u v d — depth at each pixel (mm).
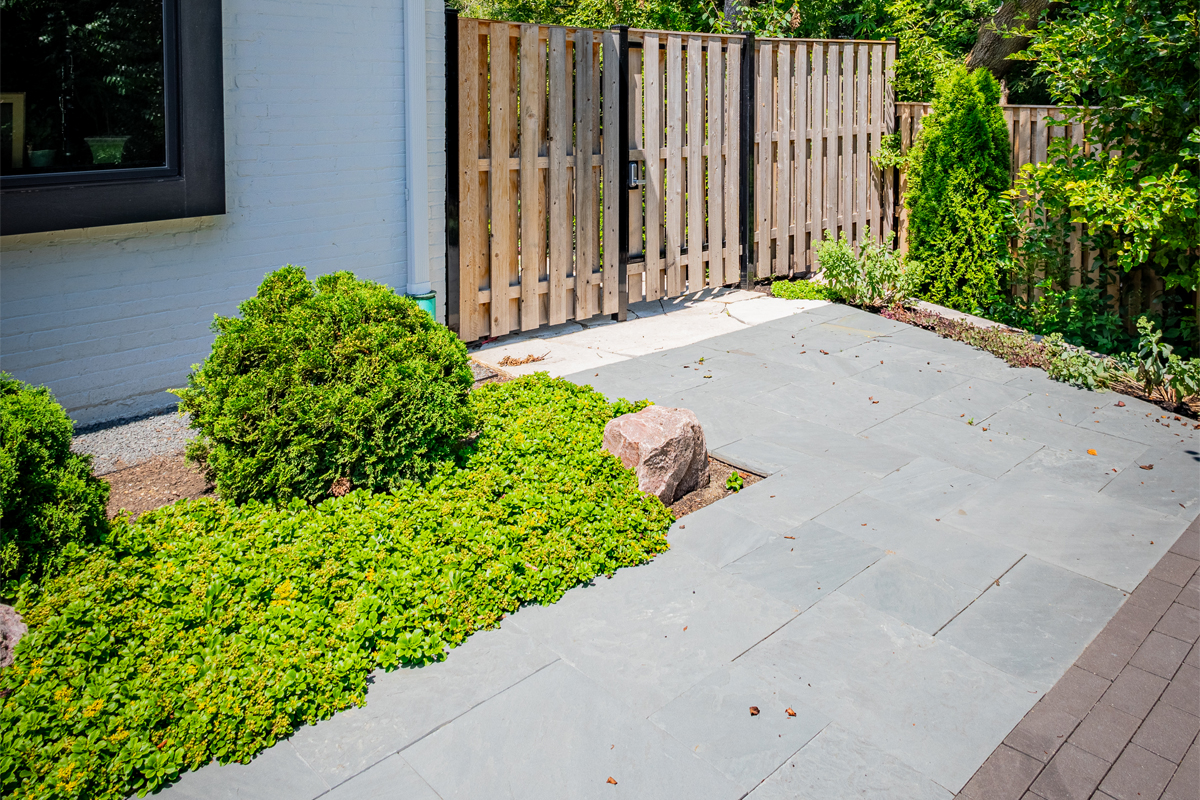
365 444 4875
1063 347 7949
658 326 8828
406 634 3771
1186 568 4656
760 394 6977
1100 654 3951
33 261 5645
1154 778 3254
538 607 4164
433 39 7465
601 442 5531
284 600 3895
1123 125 8250
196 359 6523
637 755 3262
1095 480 5684
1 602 3850
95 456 5570
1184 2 7414
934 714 3537
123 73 5719
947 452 6043
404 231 7641
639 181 8953
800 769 3221
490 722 3412
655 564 4559
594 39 8273
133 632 3646
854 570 4535
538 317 8367
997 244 9406
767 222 10211
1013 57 8867
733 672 3734
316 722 3398
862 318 9039
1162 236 7883
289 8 6578
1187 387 6906
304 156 6879
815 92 10227
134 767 3055
